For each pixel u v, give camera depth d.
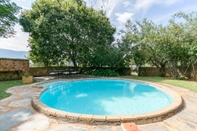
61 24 9.69
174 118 2.86
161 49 9.84
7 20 7.95
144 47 11.32
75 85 7.88
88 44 11.27
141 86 7.65
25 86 6.21
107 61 11.69
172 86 6.62
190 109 3.43
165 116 2.84
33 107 3.39
